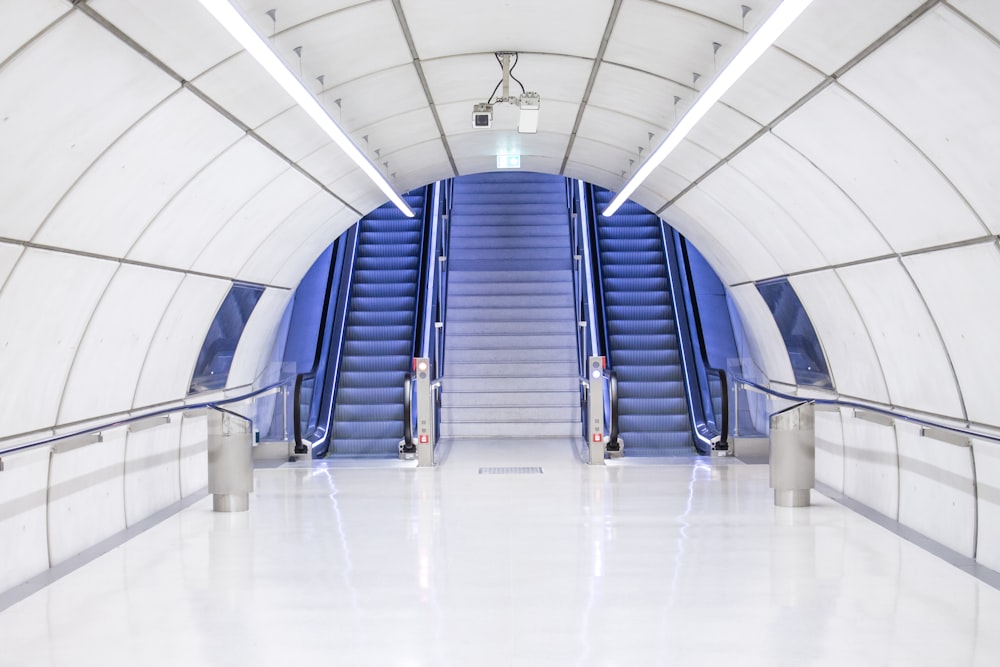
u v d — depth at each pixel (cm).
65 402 613
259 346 1126
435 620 496
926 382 654
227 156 637
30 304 521
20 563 565
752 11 492
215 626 489
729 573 582
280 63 480
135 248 619
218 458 788
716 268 1132
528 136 948
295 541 678
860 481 812
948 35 395
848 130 539
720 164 762
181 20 428
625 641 461
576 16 564
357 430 1238
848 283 721
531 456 1101
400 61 641
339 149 782
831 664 429
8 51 367
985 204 477
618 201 1037
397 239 1586
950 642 457
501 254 1631
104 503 688
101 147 486
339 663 436
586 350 1294
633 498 834
